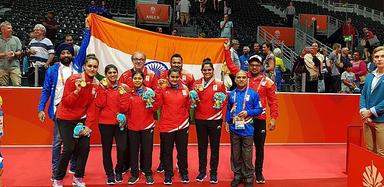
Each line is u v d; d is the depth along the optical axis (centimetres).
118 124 536
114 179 538
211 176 554
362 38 1780
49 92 548
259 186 561
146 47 708
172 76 542
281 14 2127
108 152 535
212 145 555
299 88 928
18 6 1573
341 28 1636
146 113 541
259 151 564
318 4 2422
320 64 923
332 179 593
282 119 800
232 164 549
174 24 1645
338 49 1000
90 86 498
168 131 542
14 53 726
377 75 529
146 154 543
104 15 1382
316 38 1739
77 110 503
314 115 816
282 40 1611
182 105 547
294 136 806
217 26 1641
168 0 1781
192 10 1866
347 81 977
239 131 537
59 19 1479
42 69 752
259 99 541
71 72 550
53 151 530
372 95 527
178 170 589
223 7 1933
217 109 550
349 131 588
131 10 1750
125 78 580
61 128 503
